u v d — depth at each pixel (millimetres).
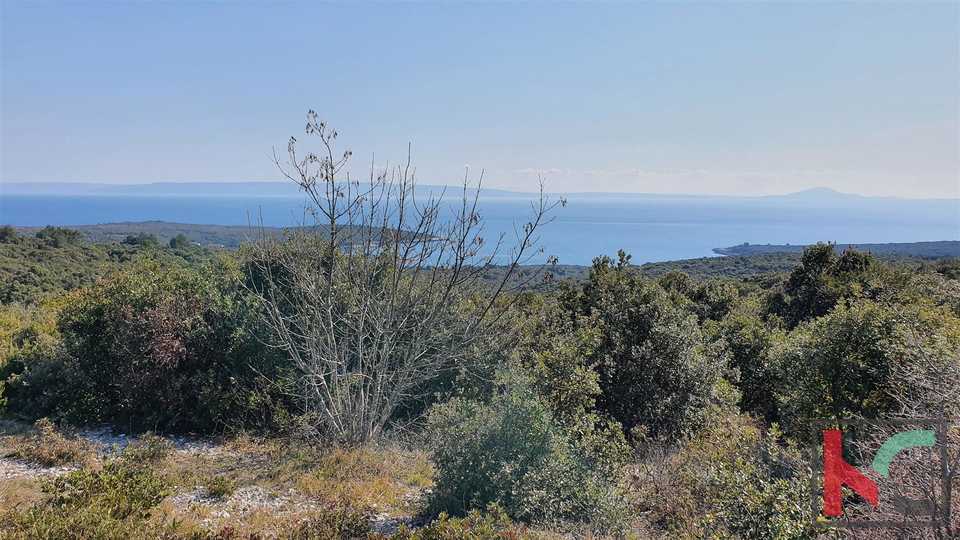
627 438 9797
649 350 10500
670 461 7980
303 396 9938
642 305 11344
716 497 5586
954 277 26516
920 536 4613
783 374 9609
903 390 6605
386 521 6492
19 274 34031
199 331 10781
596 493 6082
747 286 35781
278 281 11406
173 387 10320
